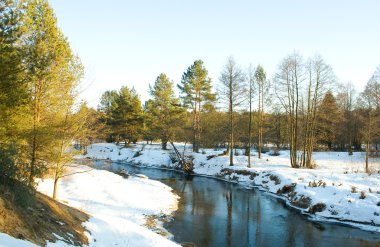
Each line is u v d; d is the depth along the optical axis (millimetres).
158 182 30656
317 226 17812
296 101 33906
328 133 47125
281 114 53656
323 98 36094
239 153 49219
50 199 12211
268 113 49750
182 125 49938
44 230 8617
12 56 12461
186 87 47250
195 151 48438
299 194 22719
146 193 24609
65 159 15969
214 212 20750
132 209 19594
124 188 24500
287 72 34188
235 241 15305
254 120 52062
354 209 18703
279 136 55625
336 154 42094
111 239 10812
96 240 10305
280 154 45094
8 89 12250
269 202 23750
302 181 25031
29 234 7762
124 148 59250
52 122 15086
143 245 10914
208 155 42938
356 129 48500
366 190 20734
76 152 16344
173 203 22938
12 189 9281
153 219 18219
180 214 19969
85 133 16906
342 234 16453
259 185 29719
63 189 20891
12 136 13250
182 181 34125
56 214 10461
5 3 12766
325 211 19562
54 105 15148
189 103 47969
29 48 13875
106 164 27547
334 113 41312
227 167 37125
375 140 41719
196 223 18094
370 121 30578
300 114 37594
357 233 16578
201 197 25609
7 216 7742
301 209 21266
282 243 15188
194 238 15531
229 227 17516
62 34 15414
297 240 15586
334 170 29594
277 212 20875
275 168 32750
